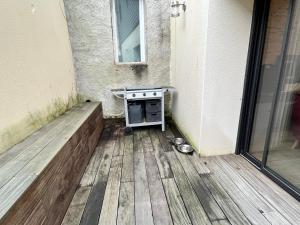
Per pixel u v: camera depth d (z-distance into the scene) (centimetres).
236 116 246
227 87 233
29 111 196
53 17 269
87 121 252
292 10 169
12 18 175
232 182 204
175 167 236
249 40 220
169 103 395
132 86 373
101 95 374
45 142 174
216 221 157
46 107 234
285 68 185
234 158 251
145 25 350
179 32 311
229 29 214
